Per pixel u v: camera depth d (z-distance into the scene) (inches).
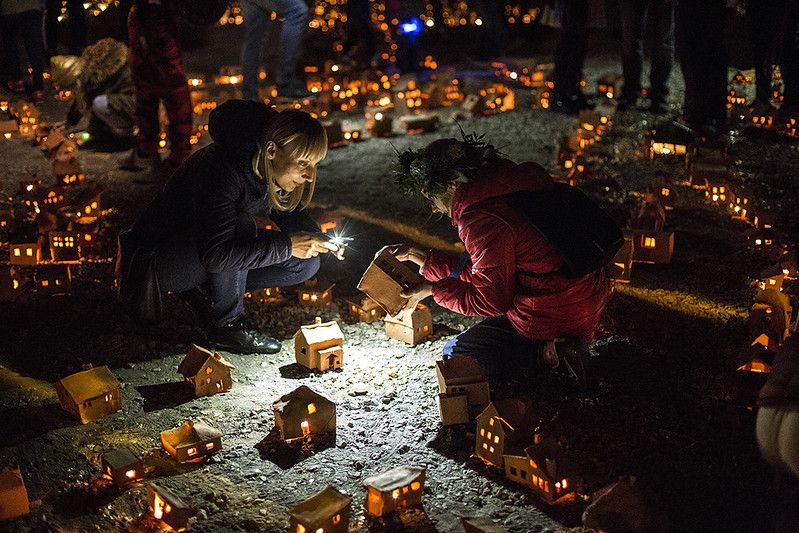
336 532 166.9
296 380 230.2
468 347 225.6
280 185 226.1
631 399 215.5
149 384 227.8
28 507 176.7
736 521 172.2
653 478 185.6
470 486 185.3
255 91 508.7
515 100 522.6
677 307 265.4
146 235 241.1
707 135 411.2
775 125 413.7
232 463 194.5
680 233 320.2
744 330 249.4
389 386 226.2
